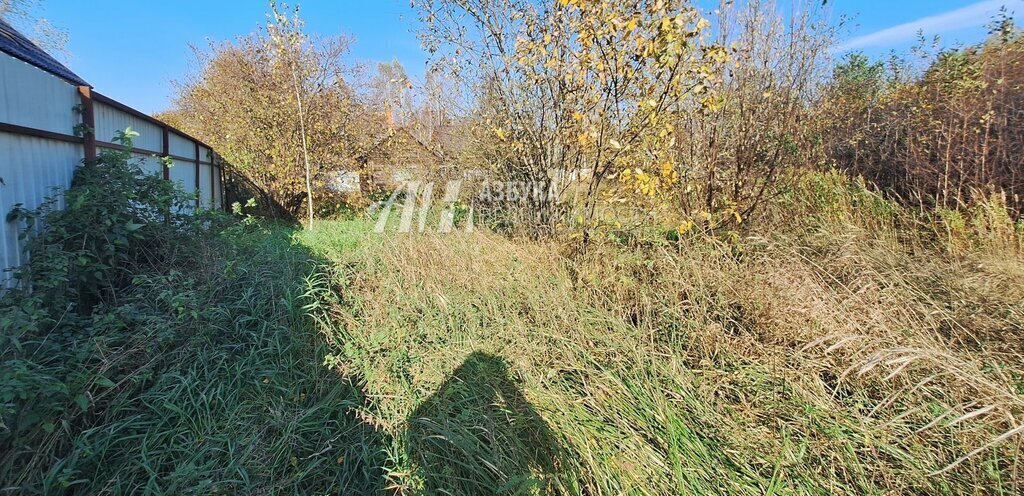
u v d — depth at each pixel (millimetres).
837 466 1839
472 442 1977
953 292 2953
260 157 9211
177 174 6285
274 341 2637
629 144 3994
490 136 6184
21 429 1659
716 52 3562
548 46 4387
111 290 2889
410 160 9633
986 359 2275
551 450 1952
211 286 2994
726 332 2777
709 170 4117
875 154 5660
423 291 3516
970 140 4598
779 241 3945
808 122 4188
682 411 2170
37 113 3059
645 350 2615
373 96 10523
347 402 2262
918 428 1930
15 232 2842
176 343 2441
